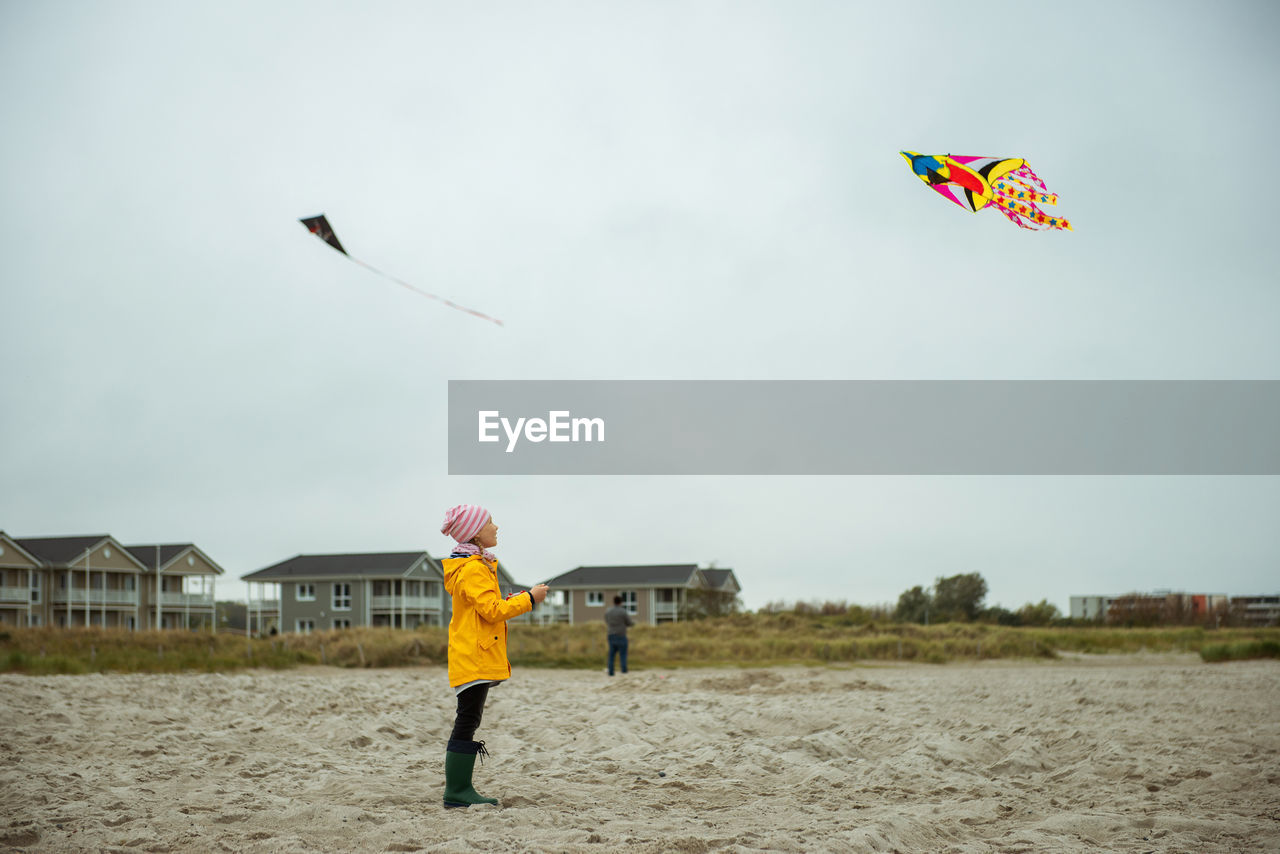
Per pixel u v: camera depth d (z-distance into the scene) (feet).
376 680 59.52
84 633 95.50
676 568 226.99
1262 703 42.19
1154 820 18.70
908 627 137.08
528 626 133.39
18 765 23.13
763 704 41.16
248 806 18.89
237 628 236.22
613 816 18.90
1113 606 175.63
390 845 15.81
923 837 17.85
